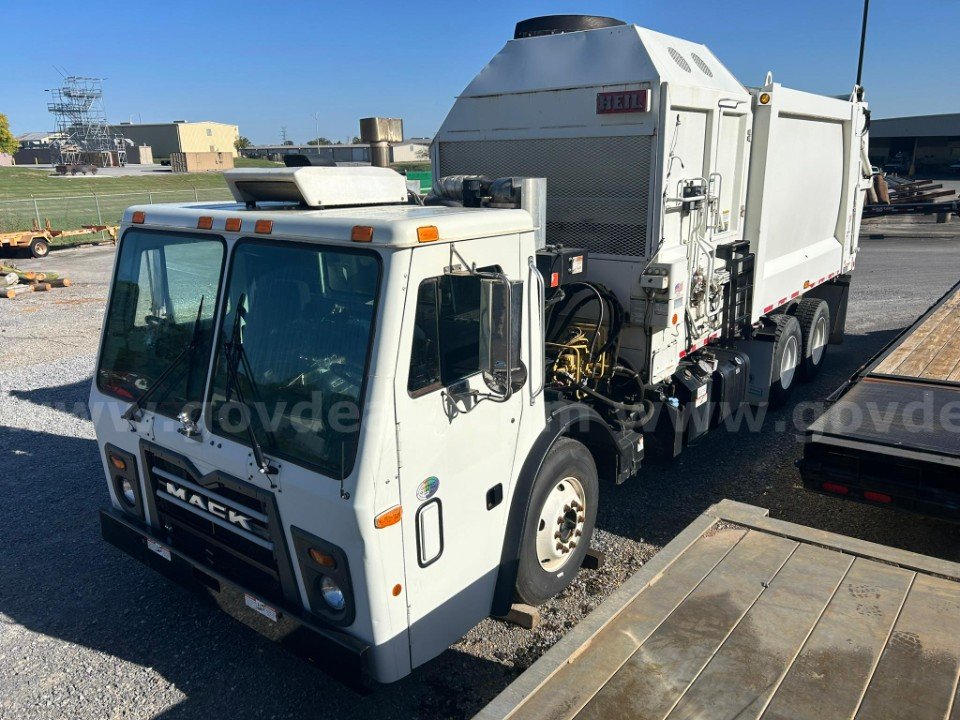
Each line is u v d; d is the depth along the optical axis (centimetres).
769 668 244
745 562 312
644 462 667
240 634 435
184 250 366
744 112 604
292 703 376
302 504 315
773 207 684
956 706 226
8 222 2538
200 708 373
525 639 420
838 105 789
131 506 422
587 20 552
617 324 514
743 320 670
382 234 297
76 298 1473
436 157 599
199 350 357
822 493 475
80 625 443
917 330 733
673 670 244
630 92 475
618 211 507
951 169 5194
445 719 362
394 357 298
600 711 225
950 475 430
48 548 533
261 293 335
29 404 849
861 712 224
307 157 457
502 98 548
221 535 365
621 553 510
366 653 311
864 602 281
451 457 335
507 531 386
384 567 306
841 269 918
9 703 377
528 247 375
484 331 308
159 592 479
